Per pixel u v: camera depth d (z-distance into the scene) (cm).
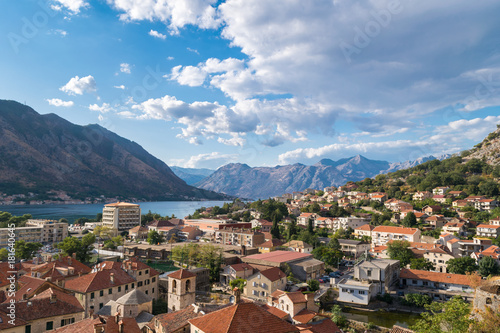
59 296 6675
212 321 4088
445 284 11894
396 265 13412
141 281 9725
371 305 10850
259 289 11256
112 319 5091
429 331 5394
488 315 4481
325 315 9825
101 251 18088
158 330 5825
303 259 15238
